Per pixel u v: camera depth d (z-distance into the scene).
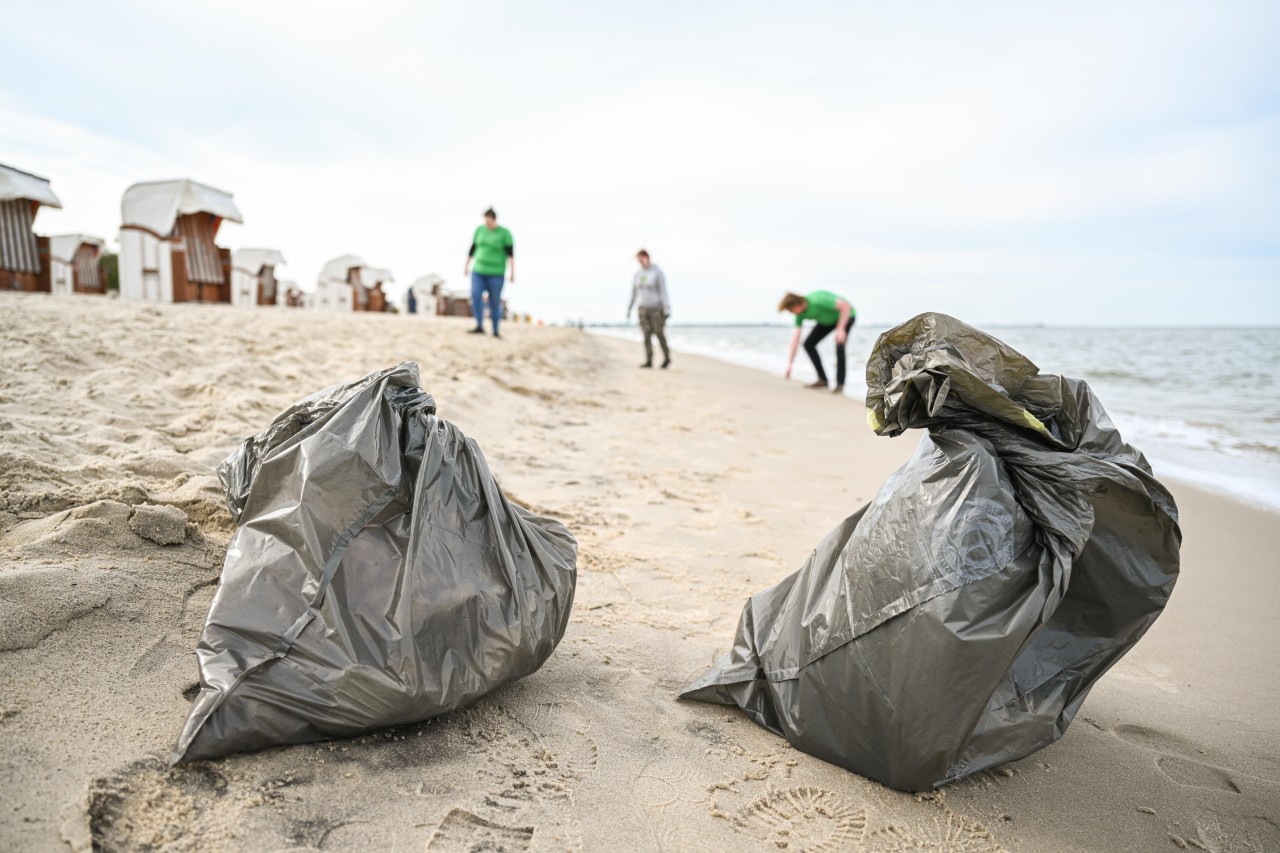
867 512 1.97
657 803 1.68
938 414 1.89
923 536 1.76
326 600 1.68
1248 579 3.49
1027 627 1.64
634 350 23.69
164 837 1.35
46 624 1.76
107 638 1.81
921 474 1.87
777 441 6.69
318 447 1.79
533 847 1.48
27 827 1.27
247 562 1.72
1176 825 1.75
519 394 7.84
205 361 5.42
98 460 2.88
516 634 1.90
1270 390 12.85
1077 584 1.92
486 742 1.81
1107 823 1.75
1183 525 4.43
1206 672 2.52
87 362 4.62
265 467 1.80
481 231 13.53
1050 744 2.02
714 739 1.98
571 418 7.07
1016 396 1.87
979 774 1.90
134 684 1.71
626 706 2.09
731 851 1.55
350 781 1.58
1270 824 1.76
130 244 11.40
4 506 2.29
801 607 2.04
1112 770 1.95
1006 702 1.83
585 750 1.85
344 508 1.77
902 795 1.79
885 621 1.75
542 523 2.22
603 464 5.19
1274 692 2.39
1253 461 6.46
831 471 5.48
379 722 1.71
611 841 1.53
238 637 1.64
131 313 7.29
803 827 1.65
